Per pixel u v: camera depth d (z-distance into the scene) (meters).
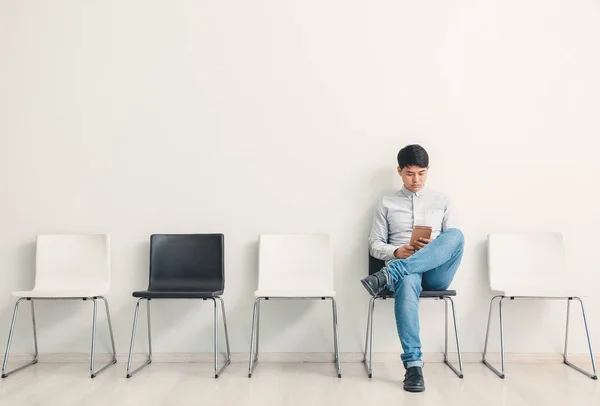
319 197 3.34
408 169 3.12
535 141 3.35
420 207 3.20
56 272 3.27
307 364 3.21
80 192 3.36
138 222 3.35
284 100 3.36
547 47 3.36
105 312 3.33
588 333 2.98
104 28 3.38
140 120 3.37
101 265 3.25
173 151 3.36
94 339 3.12
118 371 3.06
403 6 3.37
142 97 3.37
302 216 3.34
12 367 3.18
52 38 3.38
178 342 3.31
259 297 2.93
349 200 3.34
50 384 2.80
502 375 2.90
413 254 2.87
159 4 3.38
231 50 3.37
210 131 3.36
